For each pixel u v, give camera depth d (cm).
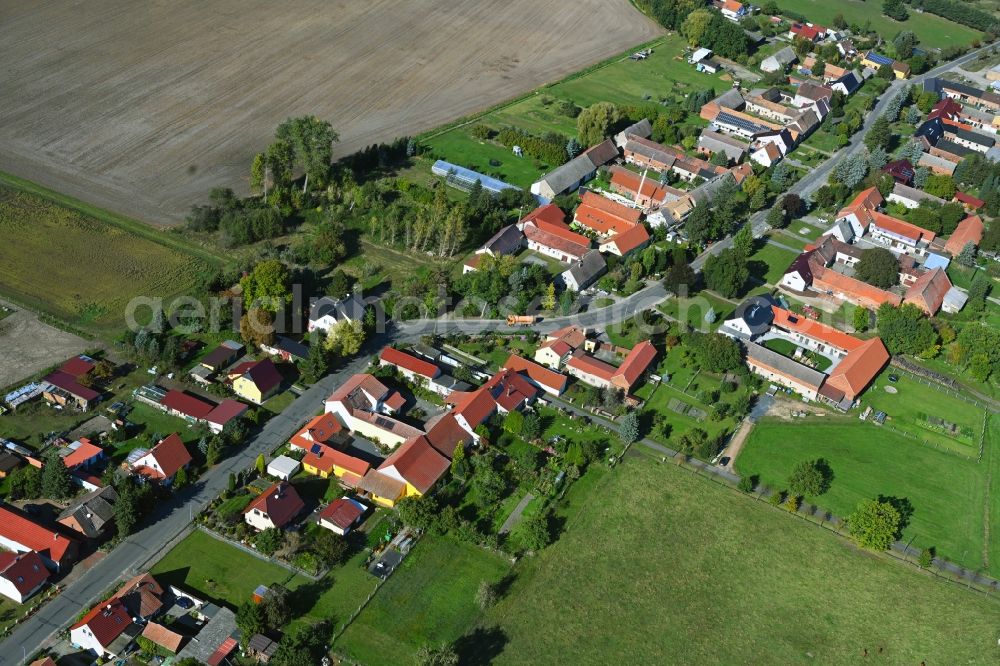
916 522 16825
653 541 15775
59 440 16288
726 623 14425
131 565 14262
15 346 18550
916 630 14675
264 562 14550
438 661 12769
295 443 16775
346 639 13412
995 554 16325
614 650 13775
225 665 12812
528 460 16788
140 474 15650
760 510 16688
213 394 18075
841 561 15812
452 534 15400
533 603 14388
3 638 12938
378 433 17288
